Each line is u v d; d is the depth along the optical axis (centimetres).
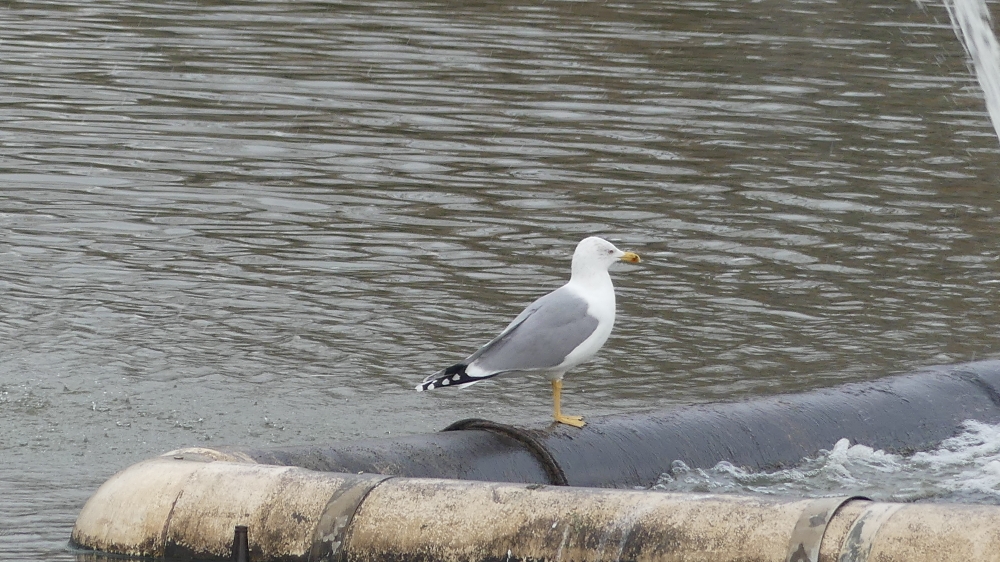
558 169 2048
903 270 1712
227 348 1402
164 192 1909
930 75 2619
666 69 2592
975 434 1195
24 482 1034
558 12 3003
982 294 1642
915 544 727
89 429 1173
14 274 1588
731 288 1634
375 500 832
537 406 1284
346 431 1203
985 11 3028
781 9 3117
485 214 1861
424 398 1293
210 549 840
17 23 2756
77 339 1403
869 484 1080
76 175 1961
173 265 1652
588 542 789
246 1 3011
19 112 2219
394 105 2325
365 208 1873
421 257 1703
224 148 2100
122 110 2258
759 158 2133
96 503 877
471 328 1480
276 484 851
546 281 1631
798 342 1473
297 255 1700
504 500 817
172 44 2656
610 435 1041
